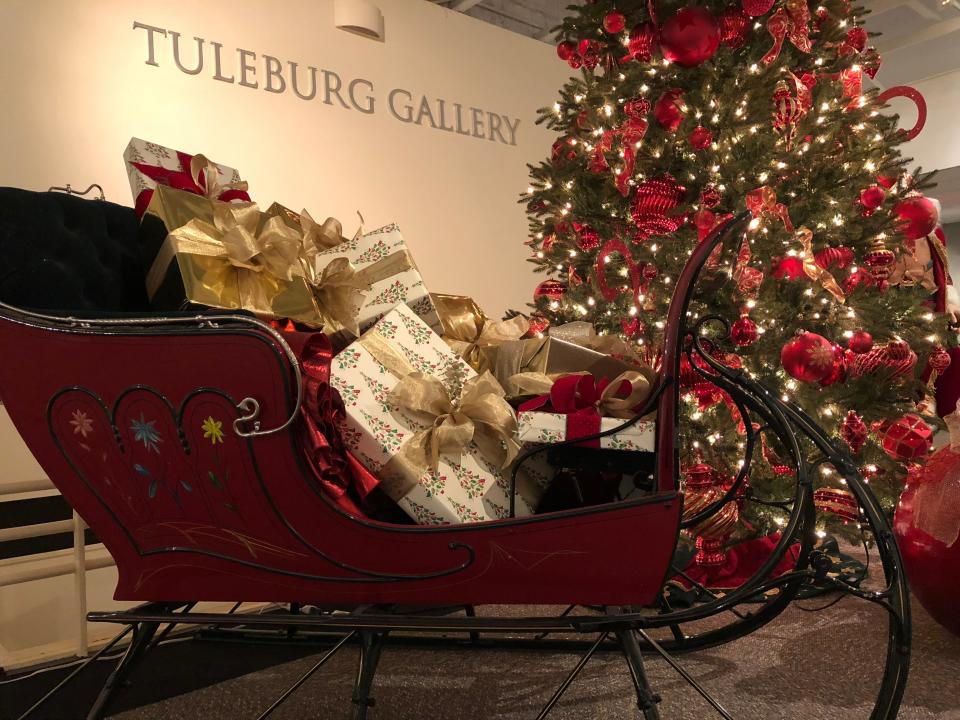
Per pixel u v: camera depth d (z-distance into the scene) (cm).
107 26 370
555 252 307
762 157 257
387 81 477
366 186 463
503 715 161
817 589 241
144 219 139
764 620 153
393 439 125
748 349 255
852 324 256
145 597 114
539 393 147
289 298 142
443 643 199
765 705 162
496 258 530
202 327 103
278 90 428
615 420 129
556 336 179
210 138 402
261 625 109
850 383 259
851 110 280
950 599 189
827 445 128
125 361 106
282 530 106
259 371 102
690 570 243
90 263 128
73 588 308
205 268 129
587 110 285
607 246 197
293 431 103
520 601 105
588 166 286
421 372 135
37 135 347
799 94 247
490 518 129
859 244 274
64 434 111
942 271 315
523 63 556
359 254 175
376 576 105
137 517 112
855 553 295
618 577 102
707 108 264
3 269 117
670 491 102
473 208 517
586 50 291
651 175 274
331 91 450
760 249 253
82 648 221
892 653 119
